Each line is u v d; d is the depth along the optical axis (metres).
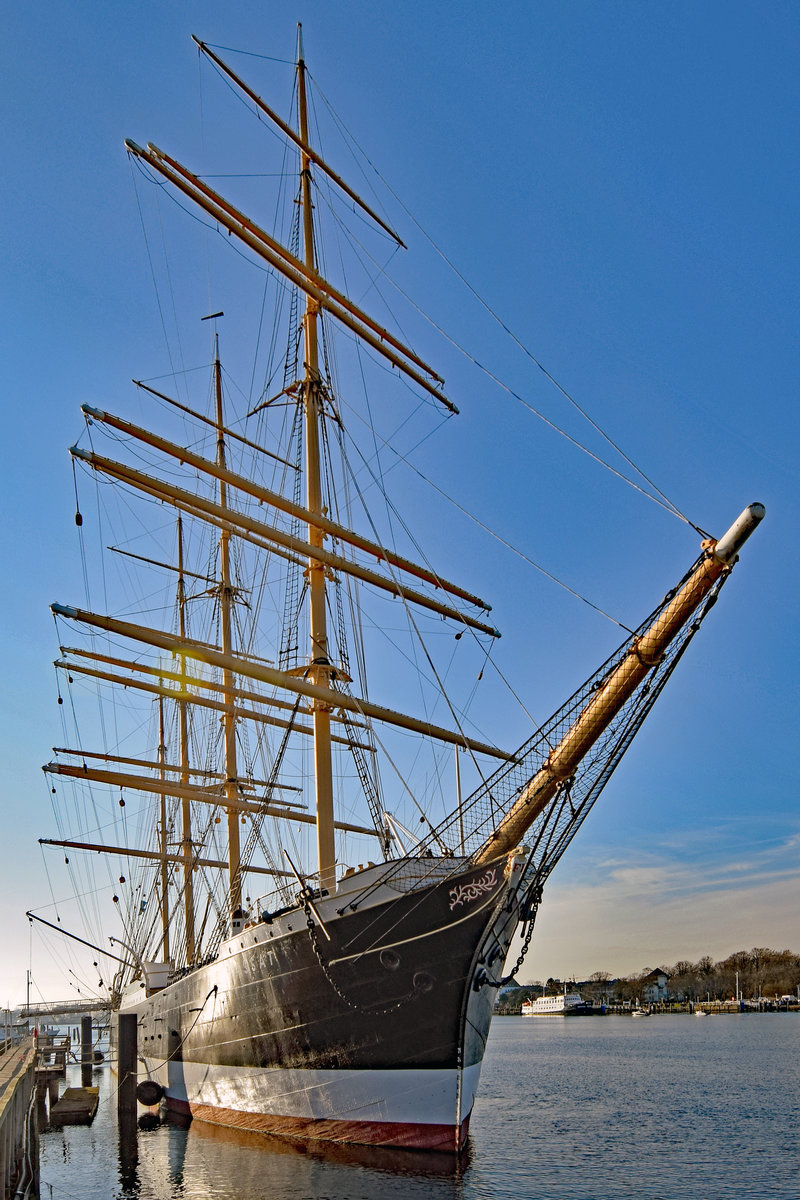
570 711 22.89
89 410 30.89
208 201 33.66
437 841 25.38
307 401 37.53
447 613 38.88
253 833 39.34
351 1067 25.94
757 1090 51.41
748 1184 25.58
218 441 55.31
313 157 39.44
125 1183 26.22
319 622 34.78
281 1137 28.22
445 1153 24.11
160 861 59.47
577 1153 30.81
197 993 35.09
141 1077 45.44
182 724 60.94
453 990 24.30
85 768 45.16
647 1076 61.50
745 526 19.22
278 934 28.16
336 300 38.03
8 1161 16.58
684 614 20.50
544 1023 197.62
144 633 32.91
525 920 24.77
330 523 35.41
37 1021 86.88
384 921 25.20
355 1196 21.84
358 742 36.12
